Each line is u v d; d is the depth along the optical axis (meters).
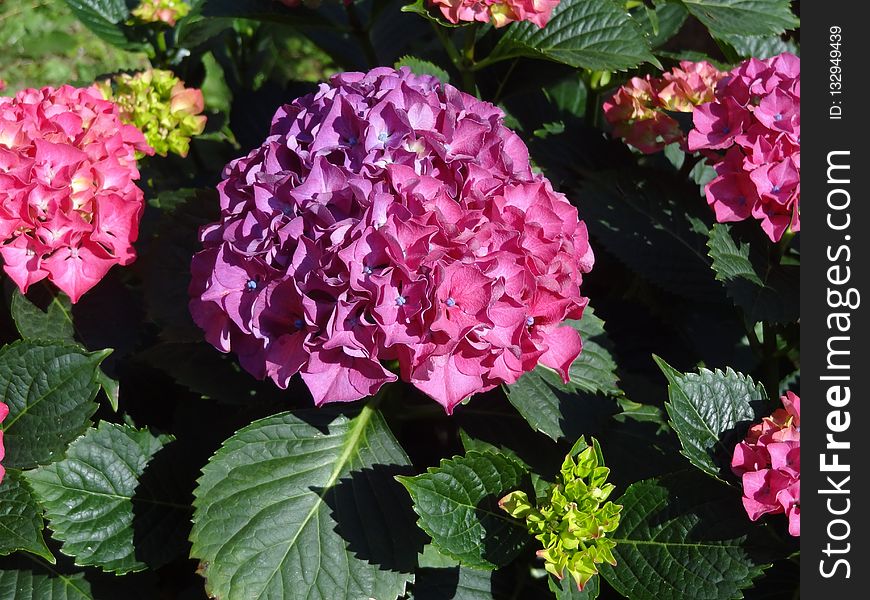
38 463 0.58
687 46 1.12
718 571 0.57
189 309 0.61
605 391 0.64
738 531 0.58
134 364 0.71
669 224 0.73
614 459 0.65
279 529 0.58
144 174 0.81
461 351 0.55
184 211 0.66
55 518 0.61
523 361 0.57
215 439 0.66
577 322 0.66
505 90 0.81
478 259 0.54
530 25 0.73
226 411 0.70
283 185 0.56
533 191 0.58
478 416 0.66
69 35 1.46
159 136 0.78
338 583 0.57
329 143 0.57
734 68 0.74
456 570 0.65
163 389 0.72
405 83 0.59
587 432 0.61
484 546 0.56
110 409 0.69
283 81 1.30
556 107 0.88
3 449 0.56
